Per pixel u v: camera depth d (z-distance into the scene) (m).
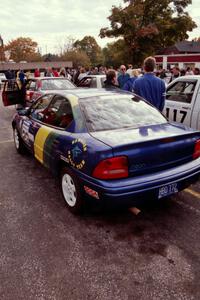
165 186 2.98
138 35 35.62
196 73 13.07
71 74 23.19
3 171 4.94
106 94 3.87
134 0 36.06
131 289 2.35
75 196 3.37
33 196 3.99
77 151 3.10
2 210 3.62
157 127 3.40
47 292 2.33
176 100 5.68
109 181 2.81
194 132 3.30
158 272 2.52
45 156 3.96
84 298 2.27
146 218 3.38
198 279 2.43
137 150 2.88
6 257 2.74
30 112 4.87
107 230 3.16
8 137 7.32
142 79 4.63
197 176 3.30
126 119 3.48
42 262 2.67
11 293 2.33
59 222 3.32
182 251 2.78
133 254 2.76
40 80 9.54
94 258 2.71
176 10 38.34
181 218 3.37
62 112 3.74
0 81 23.25
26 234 3.10
